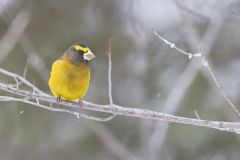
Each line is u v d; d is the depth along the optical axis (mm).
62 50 17109
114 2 17906
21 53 16453
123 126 17281
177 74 17562
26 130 17141
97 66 17406
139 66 17453
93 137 17453
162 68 17719
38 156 17281
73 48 10266
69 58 10195
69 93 10133
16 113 17078
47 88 16391
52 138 17297
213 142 17062
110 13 17875
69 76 10055
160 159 16875
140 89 17344
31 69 16391
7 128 17109
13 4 17016
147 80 17531
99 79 17344
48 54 16969
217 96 16703
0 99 9695
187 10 15273
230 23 17516
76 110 16719
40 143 17281
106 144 17391
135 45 17531
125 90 17500
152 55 17766
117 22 17828
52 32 17172
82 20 17453
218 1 16406
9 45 14898
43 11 17172
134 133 17250
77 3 17469
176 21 17844
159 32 17828
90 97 17125
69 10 17359
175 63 17688
